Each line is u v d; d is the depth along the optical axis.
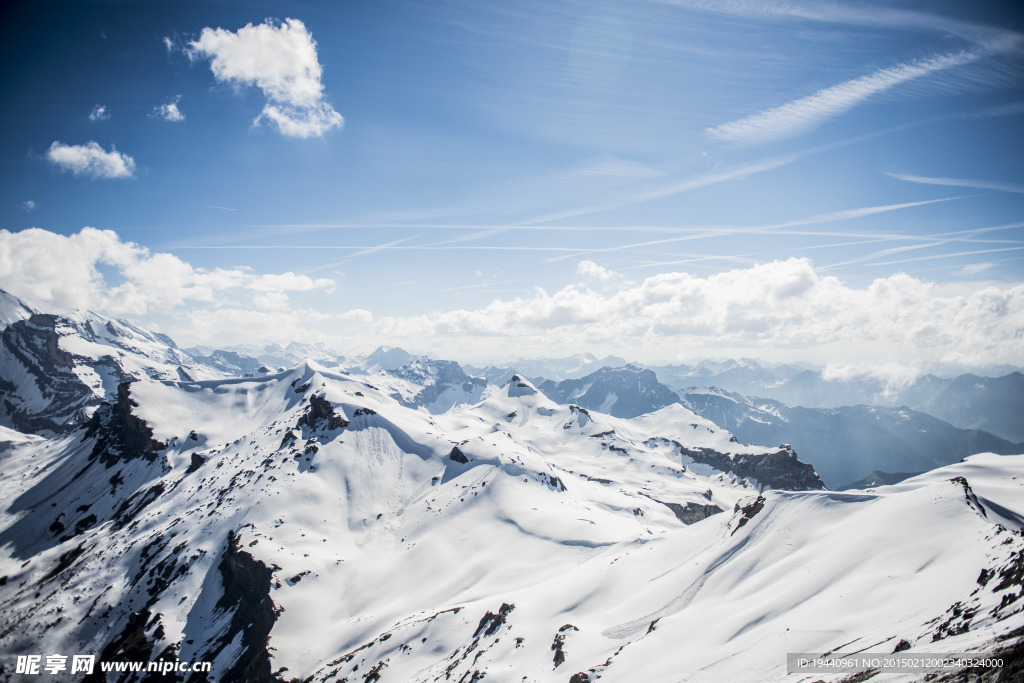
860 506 82.19
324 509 178.38
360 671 98.56
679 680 52.59
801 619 57.72
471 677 77.44
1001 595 42.09
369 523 178.12
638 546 115.75
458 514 173.75
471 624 100.12
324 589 139.50
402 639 103.56
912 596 53.00
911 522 70.50
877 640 45.62
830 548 73.69
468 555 149.38
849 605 57.00
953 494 72.50
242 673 112.44
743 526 91.50
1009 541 52.59
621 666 63.28
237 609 132.25
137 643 124.56
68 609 142.50
